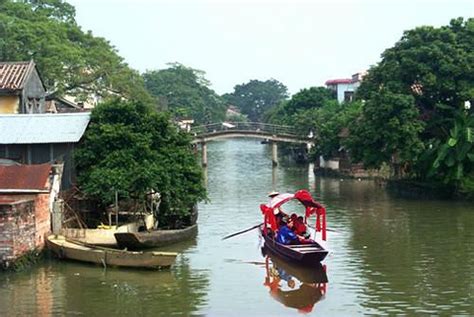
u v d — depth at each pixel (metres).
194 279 23.11
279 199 29.50
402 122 41.81
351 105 65.62
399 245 28.61
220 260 26.17
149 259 24.05
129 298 20.75
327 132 61.50
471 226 32.78
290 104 93.00
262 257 26.67
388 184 49.38
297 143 73.56
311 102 91.56
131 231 28.75
